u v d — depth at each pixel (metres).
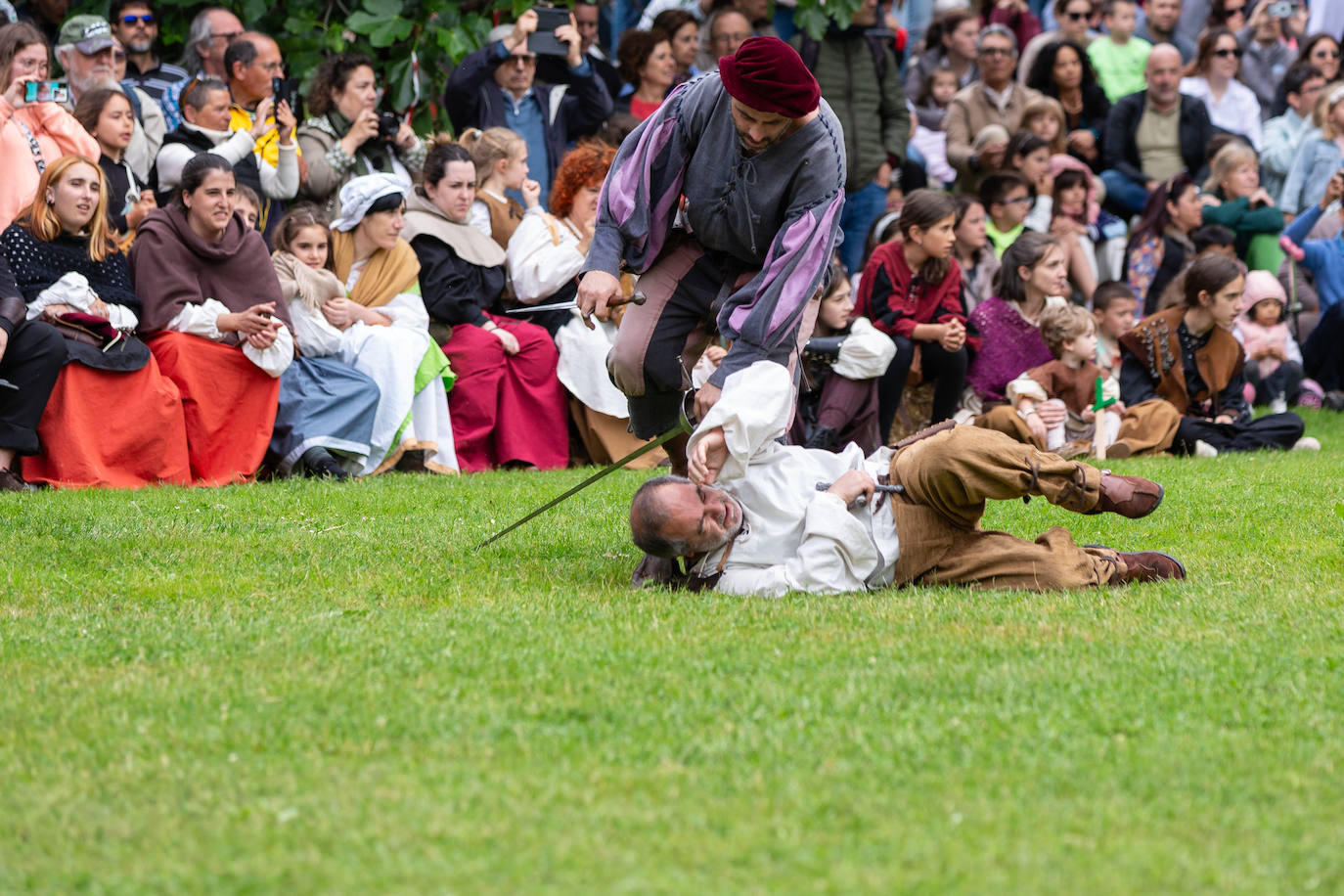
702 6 18.98
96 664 6.21
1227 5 22.33
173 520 9.66
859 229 18.50
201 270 12.63
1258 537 9.29
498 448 14.06
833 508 7.47
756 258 7.89
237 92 14.88
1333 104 20.08
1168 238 18.77
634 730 5.24
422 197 14.26
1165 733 5.20
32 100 13.21
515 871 4.09
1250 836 4.32
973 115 19.38
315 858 4.21
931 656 6.14
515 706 5.49
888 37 18.58
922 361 14.91
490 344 13.92
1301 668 5.96
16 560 8.48
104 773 4.89
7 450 11.50
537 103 16.42
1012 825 4.39
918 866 4.11
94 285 12.13
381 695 5.64
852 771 4.82
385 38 16.77
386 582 7.92
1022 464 7.47
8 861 4.25
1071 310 14.80
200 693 5.70
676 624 6.73
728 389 7.46
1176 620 6.78
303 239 13.38
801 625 6.70
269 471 13.01
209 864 4.18
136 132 14.45
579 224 14.57
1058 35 20.72
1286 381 18.41
